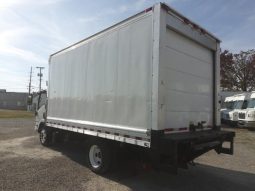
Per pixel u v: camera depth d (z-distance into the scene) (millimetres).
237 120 21859
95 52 7359
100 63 7105
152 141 5324
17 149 10266
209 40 7207
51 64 10312
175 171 5098
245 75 39469
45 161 8266
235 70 39656
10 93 82500
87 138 7945
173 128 5918
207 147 6191
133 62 5949
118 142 6562
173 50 6000
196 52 6812
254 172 7777
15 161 8203
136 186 6156
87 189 5844
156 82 5336
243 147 12461
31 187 5844
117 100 6355
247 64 39188
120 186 6117
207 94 7242
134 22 6012
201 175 7273
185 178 6934
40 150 10078
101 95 6957
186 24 6246
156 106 5293
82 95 7883
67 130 8914
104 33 6996
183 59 6312
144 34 5723
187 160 5641
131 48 6043
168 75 5828
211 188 6223
